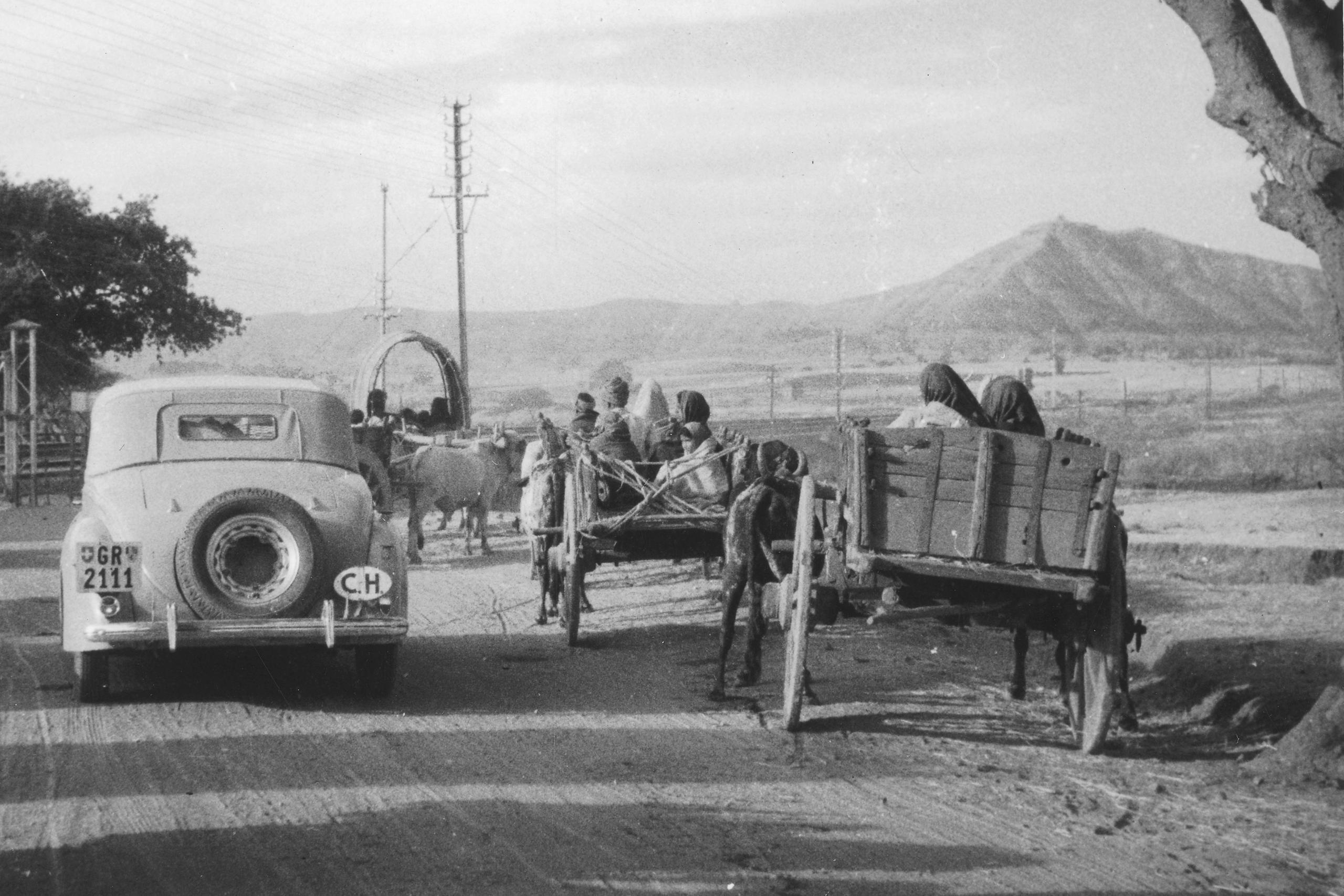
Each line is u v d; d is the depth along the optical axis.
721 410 62.12
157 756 7.85
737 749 8.22
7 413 33.94
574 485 12.02
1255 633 12.20
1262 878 5.91
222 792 7.11
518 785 7.33
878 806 6.98
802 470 9.81
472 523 20.08
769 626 13.07
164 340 55.09
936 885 5.78
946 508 7.73
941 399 8.93
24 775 7.43
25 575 17.80
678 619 13.59
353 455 10.19
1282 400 47.09
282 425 9.92
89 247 51.34
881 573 7.96
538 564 14.98
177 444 9.66
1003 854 6.21
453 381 31.09
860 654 11.57
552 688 10.18
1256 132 7.74
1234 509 21.47
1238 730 8.91
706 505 12.23
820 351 180.88
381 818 6.67
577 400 15.18
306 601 8.81
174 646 8.55
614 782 7.42
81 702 9.32
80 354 52.78
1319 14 8.02
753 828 6.59
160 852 6.09
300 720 8.91
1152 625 12.77
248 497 8.74
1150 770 7.77
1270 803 7.07
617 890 5.68
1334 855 6.23
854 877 5.88
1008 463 7.67
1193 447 28.00
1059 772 7.73
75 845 6.19
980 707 9.49
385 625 8.96
